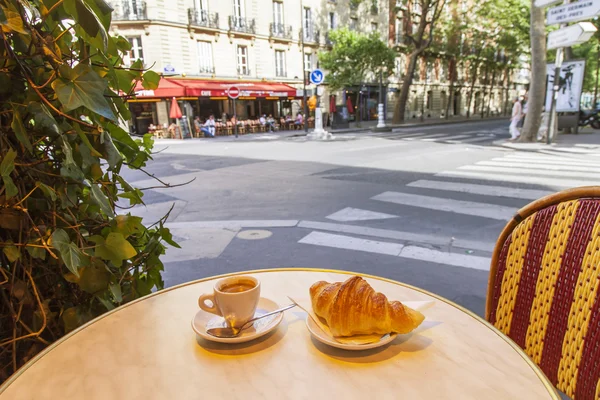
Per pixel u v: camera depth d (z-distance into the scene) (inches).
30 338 62.3
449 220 223.0
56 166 62.3
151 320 50.4
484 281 149.4
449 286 145.9
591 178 322.3
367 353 42.5
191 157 531.2
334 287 45.1
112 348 44.3
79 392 37.4
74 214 65.6
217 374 39.8
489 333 46.1
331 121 1250.6
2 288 57.8
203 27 998.4
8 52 50.8
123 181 75.0
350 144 662.5
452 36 1525.6
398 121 1251.8
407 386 37.6
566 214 55.4
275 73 1200.8
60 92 51.2
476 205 251.3
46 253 64.2
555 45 512.7
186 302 55.3
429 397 36.2
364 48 1045.8
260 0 1132.5
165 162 486.0
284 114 1211.2
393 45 1530.5
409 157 475.5
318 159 475.5
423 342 44.4
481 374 39.1
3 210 54.8
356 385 37.9
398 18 1553.9
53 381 38.9
